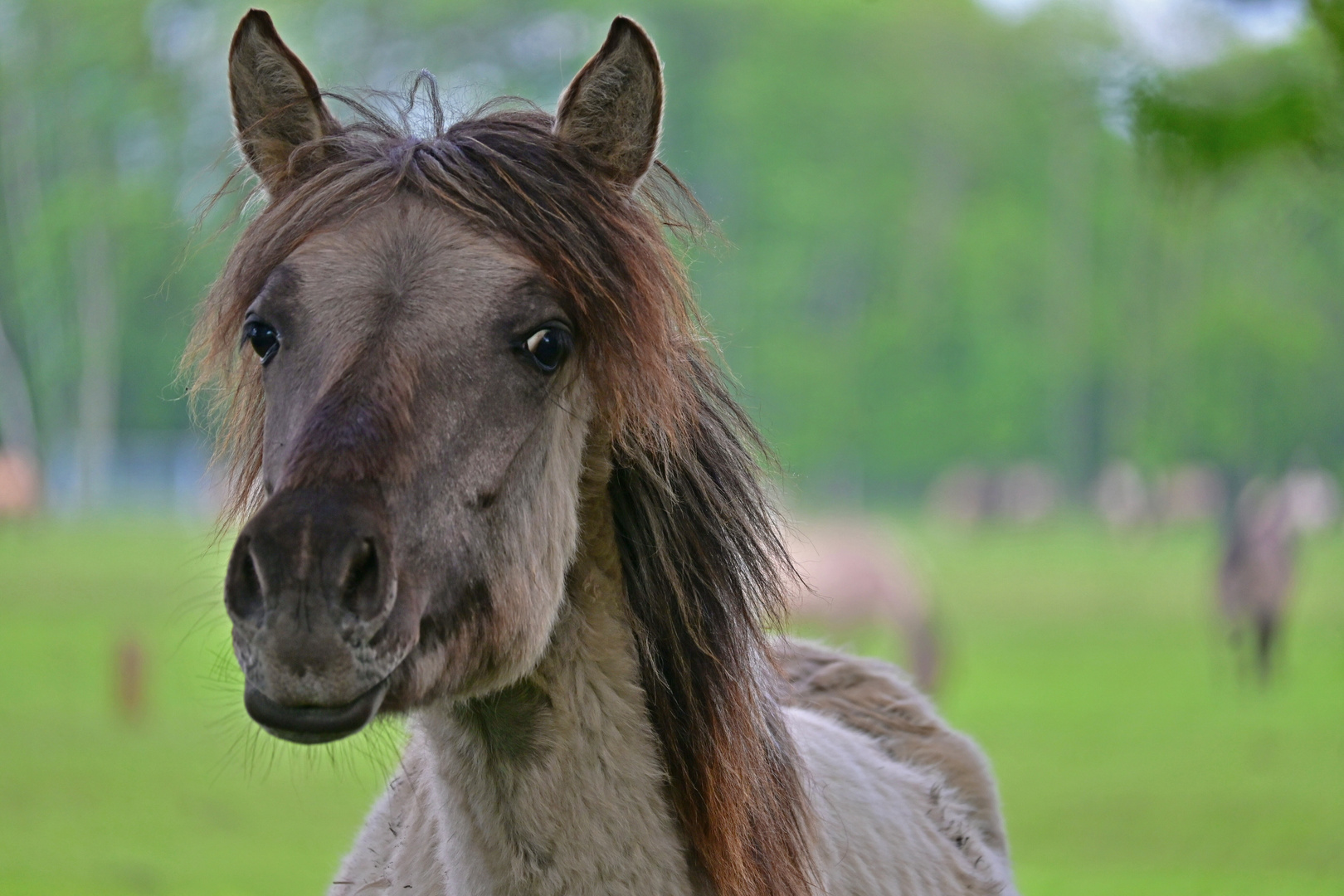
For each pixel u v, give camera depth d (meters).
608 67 3.48
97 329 65.06
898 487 71.06
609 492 3.51
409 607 2.88
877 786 4.20
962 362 72.19
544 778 3.24
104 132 69.44
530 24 69.19
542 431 3.21
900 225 73.62
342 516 2.77
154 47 69.75
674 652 3.45
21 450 63.81
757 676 3.63
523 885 3.26
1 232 68.69
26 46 69.19
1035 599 33.81
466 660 3.06
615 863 3.26
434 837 3.60
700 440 3.59
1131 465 69.88
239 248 3.46
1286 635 29.81
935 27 76.44
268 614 2.72
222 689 4.00
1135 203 67.38
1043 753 16.12
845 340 71.25
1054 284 72.81
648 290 3.34
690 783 3.38
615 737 3.31
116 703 19.14
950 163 76.00
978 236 72.75
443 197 3.23
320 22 68.50
